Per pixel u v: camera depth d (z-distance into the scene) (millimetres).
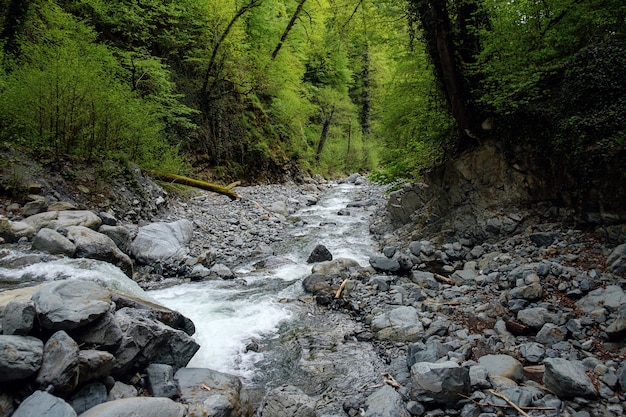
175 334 4480
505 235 8297
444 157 10727
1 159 8242
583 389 3734
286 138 28672
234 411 3889
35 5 11969
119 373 3887
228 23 19531
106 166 10281
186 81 20000
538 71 7844
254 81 22703
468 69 8969
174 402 3576
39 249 6516
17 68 9398
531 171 8062
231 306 6980
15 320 3420
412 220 11195
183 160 17406
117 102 10336
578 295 5469
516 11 8500
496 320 5648
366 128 39781
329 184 29109
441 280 7621
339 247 11102
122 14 16312
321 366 5203
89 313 3750
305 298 7438
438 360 4766
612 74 6738
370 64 36281
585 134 6789
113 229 8250
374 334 5984
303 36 27578
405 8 9578
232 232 11805
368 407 4133
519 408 3752
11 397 3152
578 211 7098
